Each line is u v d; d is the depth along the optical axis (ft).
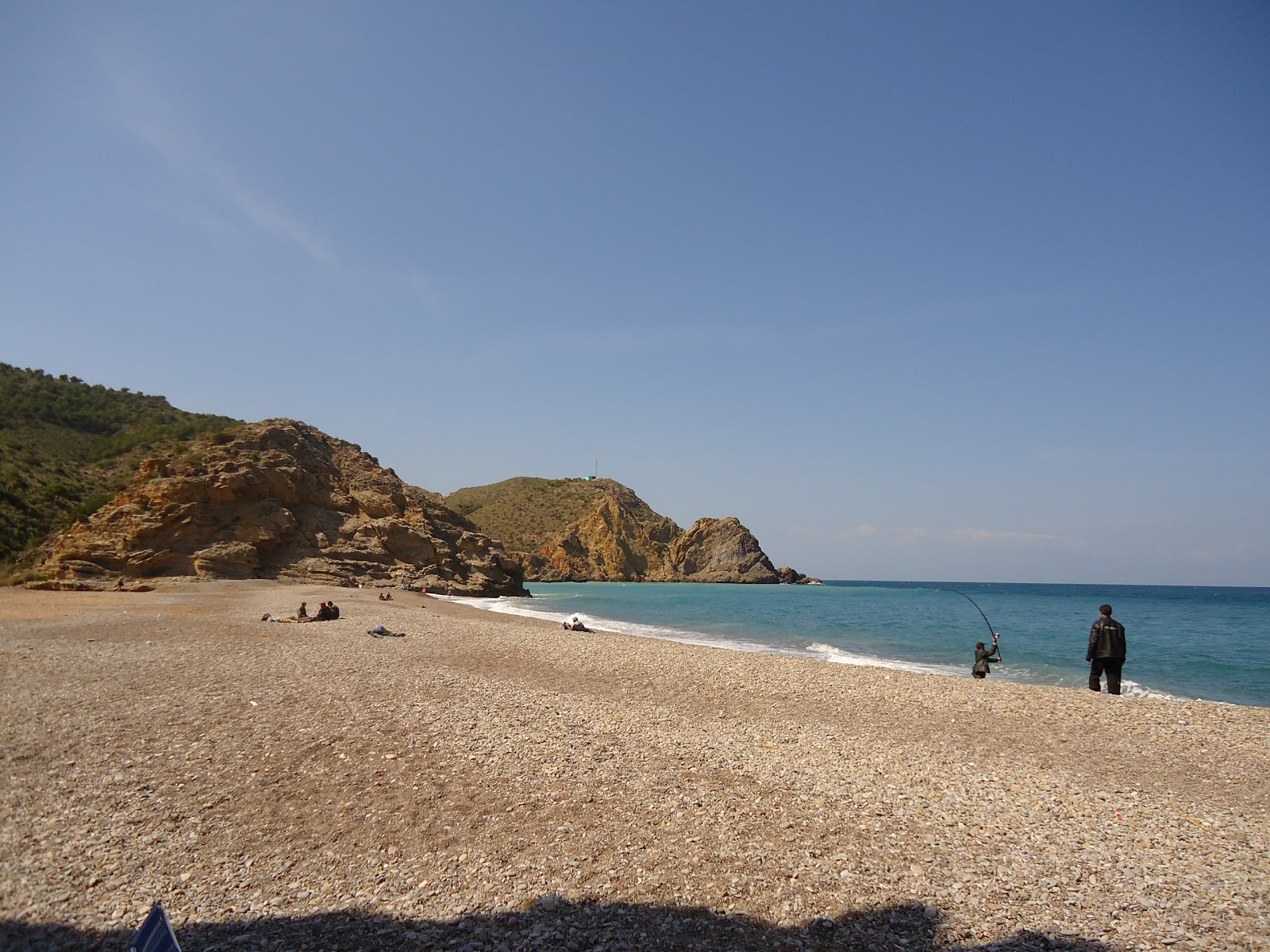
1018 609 201.36
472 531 244.63
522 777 26.09
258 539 166.71
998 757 32.22
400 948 15.01
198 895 16.98
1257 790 28.43
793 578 528.22
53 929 15.06
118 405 251.19
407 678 44.52
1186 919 17.43
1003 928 16.78
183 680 40.27
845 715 40.34
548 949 15.21
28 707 32.37
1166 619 171.42
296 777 24.88
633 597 258.16
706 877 18.90
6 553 148.97
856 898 18.06
